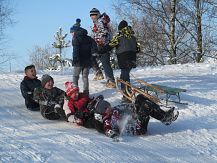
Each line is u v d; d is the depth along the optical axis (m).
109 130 6.45
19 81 11.26
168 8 26.27
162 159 5.75
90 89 9.99
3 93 9.59
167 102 8.84
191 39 26.56
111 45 8.92
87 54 8.93
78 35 8.83
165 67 15.22
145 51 27.31
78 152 5.50
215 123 7.89
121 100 8.89
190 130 7.34
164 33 26.73
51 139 6.04
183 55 26.89
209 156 6.16
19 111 7.98
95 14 9.74
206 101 9.39
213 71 14.04
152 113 6.95
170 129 7.39
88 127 7.00
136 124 6.86
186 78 12.11
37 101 7.52
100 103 6.67
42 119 7.50
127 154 5.70
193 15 26.19
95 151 5.62
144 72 13.65
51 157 5.18
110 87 10.02
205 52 26.66
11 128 6.61
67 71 15.28
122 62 8.91
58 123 7.26
